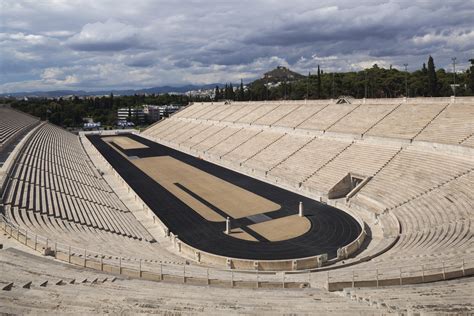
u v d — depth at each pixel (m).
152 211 43.59
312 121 69.00
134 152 87.38
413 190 39.12
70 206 38.91
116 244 31.08
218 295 18.89
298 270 28.33
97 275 21.48
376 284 20.97
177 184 55.88
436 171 40.09
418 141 46.03
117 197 50.28
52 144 76.75
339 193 46.47
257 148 69.19
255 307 16.59
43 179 45.94
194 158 76.75
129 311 15.59
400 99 59.00
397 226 34.06
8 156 52.41
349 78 115.06
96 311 15.52
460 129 44.16
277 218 40.47
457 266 21.95
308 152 58.94
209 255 30.36
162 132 112.31
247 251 32.78
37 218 31.89
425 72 104.69
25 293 17.28
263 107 91.06
